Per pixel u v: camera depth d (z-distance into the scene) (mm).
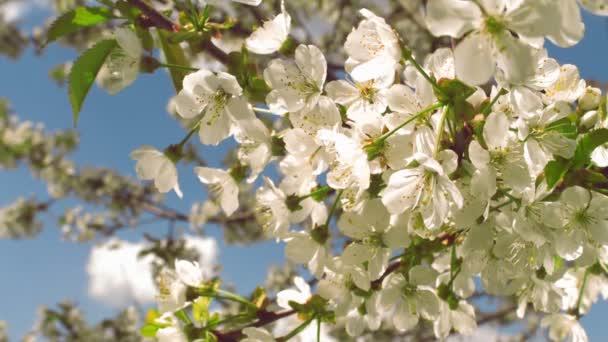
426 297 380
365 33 351
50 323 1321
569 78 363
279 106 356
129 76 368
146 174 388
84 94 373
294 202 369
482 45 311
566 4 303
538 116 343
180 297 388
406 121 334
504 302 912
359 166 334
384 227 355
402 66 357
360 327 392
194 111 365
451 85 331
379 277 372
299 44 369
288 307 393
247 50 367
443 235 374
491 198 346
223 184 391
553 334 439
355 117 349
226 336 387
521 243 355
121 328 1325
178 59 391
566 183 346
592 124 355
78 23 377
